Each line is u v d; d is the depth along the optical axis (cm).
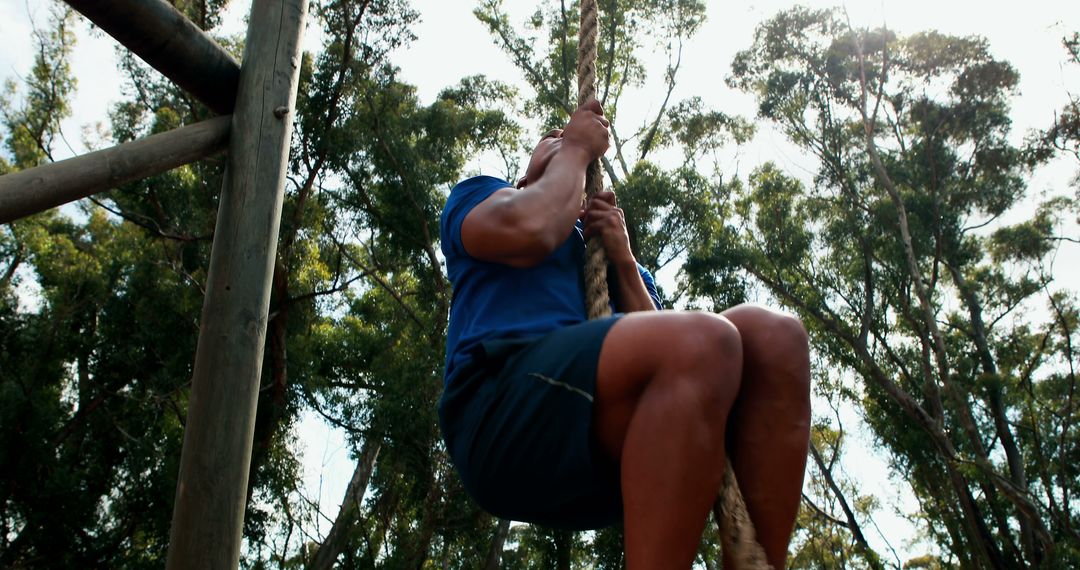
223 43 1518
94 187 245
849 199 1780
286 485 1330
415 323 1606
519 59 1823
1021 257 1912
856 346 1598
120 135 1603
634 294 187
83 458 1420
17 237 1842
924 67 1856
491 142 1781
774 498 134
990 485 1573
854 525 1559
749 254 1551
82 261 1625
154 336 1423
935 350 1606
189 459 250
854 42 1828
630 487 119
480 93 1836
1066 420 1520
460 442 149
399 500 1323
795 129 1845
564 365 132
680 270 1557
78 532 1274
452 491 1256
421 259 1563
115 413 1457
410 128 1596
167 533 1272
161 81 1527
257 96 286
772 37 1850
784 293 1639
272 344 1380
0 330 1432
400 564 1214
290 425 1401
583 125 182
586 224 190
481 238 156
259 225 275
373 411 1347
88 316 1551
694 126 1812
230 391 257
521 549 1577
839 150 1816
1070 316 1817
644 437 120
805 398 138
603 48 1834
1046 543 1316
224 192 279
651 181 1493
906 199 1756
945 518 1584
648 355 125
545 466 135
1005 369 1828
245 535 1273
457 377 151
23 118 1781
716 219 1577
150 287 1445
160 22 263
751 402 138
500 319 156
